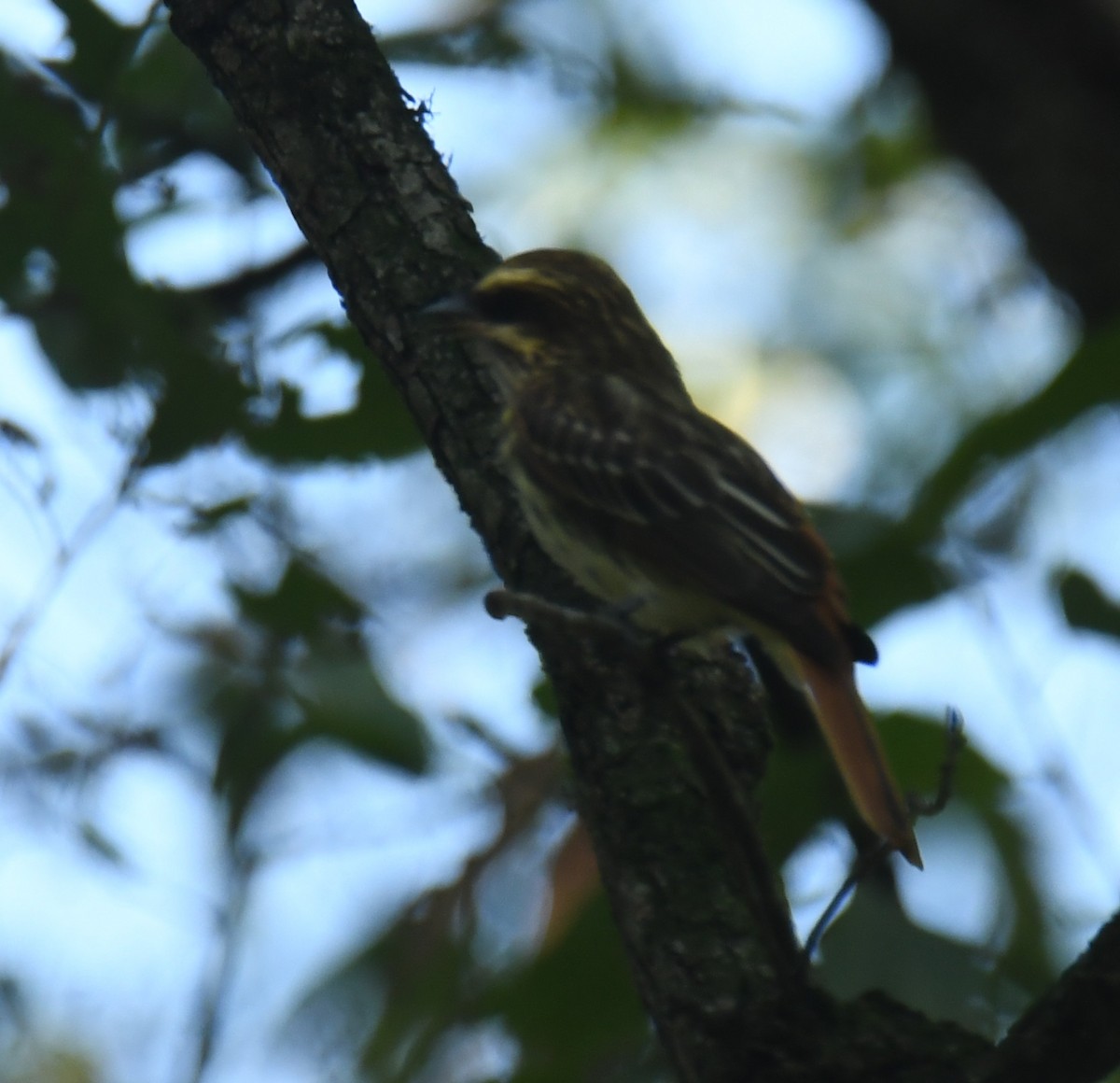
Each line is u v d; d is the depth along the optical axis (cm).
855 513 1012
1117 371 933
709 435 995
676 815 862
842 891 763
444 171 1009
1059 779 1005
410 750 1034
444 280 974
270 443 1108
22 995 1181
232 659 1091
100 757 1090
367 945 1103
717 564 934
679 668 920
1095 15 1336
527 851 1114
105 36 1136
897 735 1039
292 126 989
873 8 1403
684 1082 800
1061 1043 693
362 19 1009
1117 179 1329
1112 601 1026
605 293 1105
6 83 1117
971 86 1373
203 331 1143
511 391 1019
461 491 988
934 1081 744
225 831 1094
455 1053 1049
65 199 1105
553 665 906
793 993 770
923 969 945
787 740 980
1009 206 1383
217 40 1002
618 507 960
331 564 1206
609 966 979
